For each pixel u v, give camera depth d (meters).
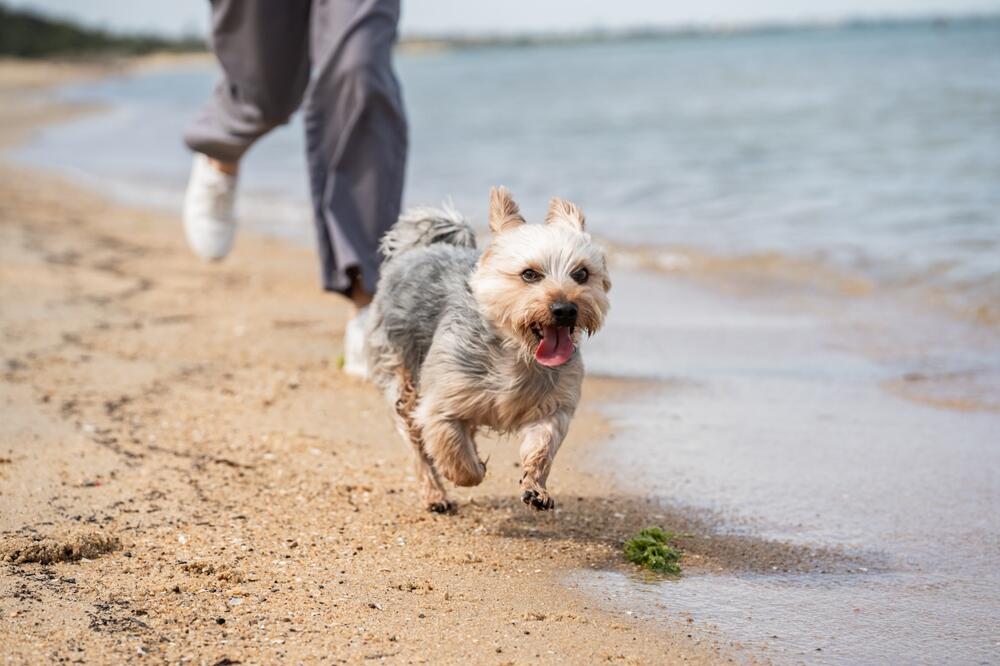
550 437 5.55
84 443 7.01
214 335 10.15
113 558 5.28
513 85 67.31
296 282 12.90
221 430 7.47
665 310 11.52
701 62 90.50
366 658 4.34
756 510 6.29
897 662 4.45
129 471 6.56
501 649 4.48
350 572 5.29
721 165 22.80
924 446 7.32
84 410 7.71
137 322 10.52
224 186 9.65
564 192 20.25
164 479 6.46
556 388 5.61
